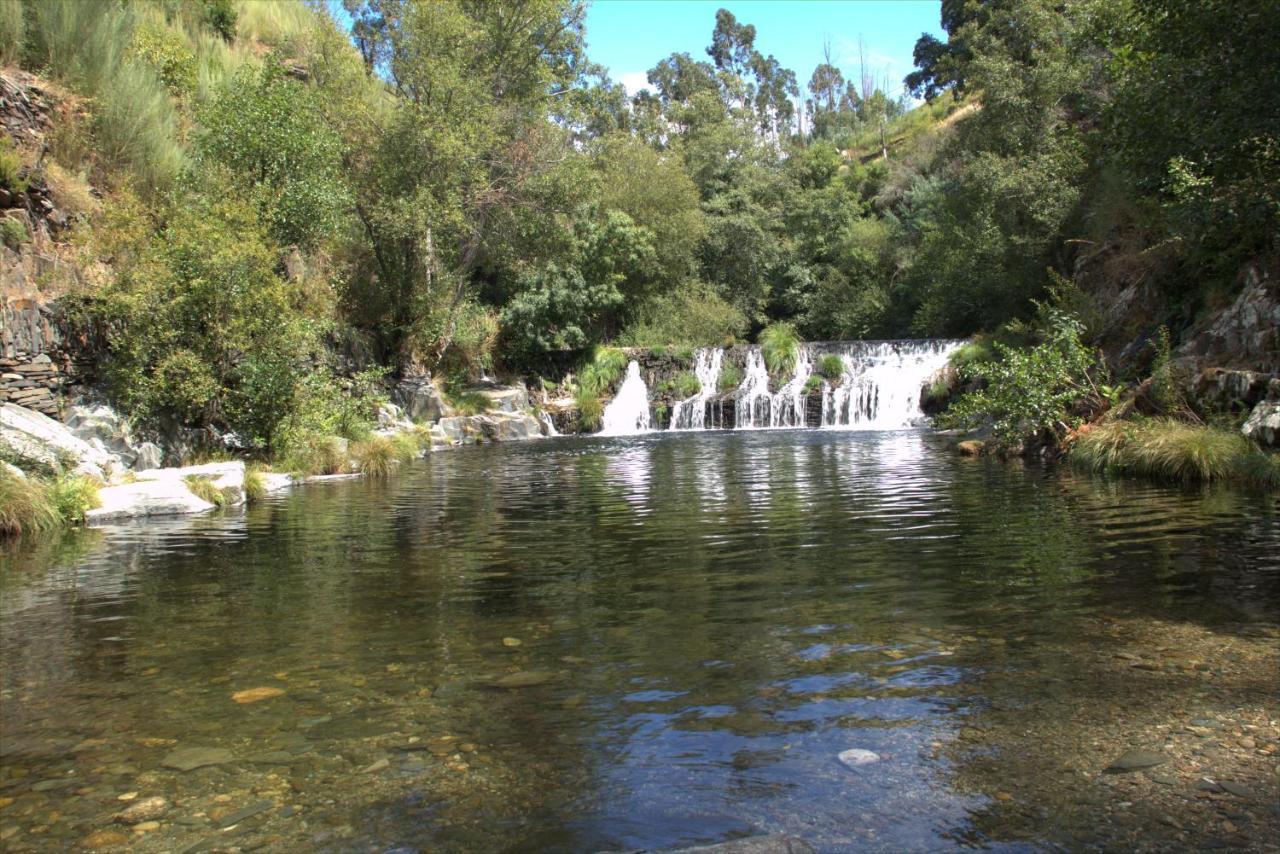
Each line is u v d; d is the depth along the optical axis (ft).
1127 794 9.25
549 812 9.22
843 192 139.33
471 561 23.20
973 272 92.22
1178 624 15.23
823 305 124.26
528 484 42.68
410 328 81.82
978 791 9.43
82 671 14.43
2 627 17.40
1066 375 46.50
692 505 33.19
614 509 32.81
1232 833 8.39
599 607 17.83
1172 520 25.95
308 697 12.89
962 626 15.62
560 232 88.17
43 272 44.32
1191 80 37.86
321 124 68.90
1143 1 40.45
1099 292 62.80
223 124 59.98
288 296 51.72
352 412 58.65
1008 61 90.99
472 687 13.15
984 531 25.30
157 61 72.43
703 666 13.85
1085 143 49.49
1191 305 48.85
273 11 105.81
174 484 35.83
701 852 8.04
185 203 54.19
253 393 48.39
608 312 108.47
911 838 8.49
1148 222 53.98
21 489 30.86
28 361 41.37
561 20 92.32
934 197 117.19
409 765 10.47
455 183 77.30
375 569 22.47
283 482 44.75
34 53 60.49
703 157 146.41
